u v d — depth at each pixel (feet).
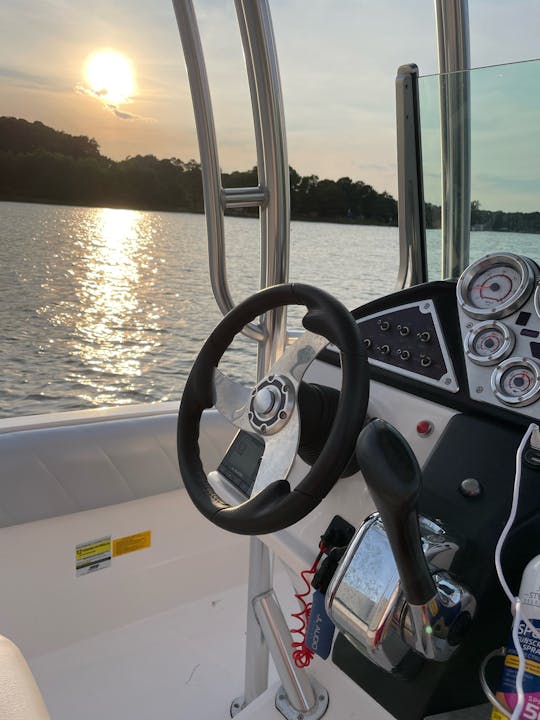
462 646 2.44
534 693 2.01
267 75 4.34
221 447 6.01
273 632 3.84
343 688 3.33
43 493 5.11
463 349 3.23
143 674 5.28
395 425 3.21
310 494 2.58
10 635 5.19
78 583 5.42
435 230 4.67
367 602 2.23
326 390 2.96
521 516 2.52
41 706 2.70
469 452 2.84
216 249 4.58
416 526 1.98
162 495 5.72
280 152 4.54
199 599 6.08
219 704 5.07
